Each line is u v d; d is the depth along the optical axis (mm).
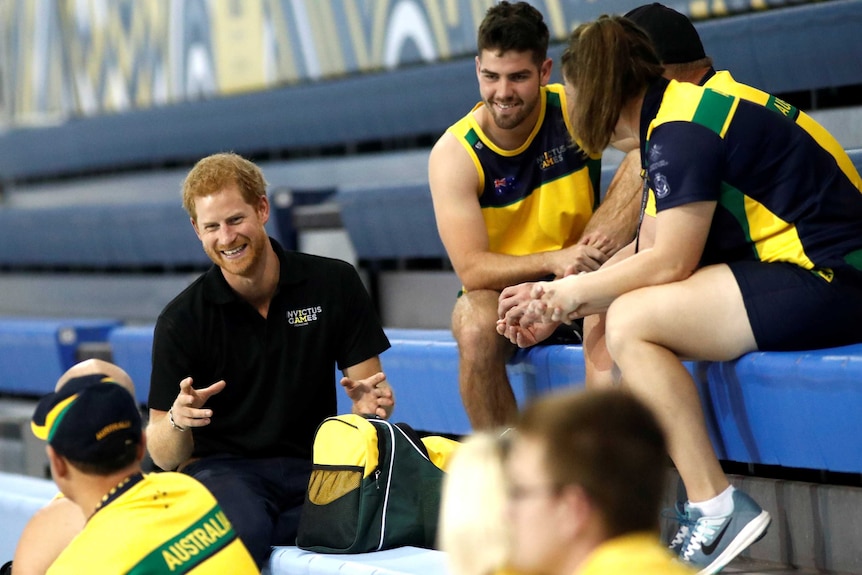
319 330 9844
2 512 11570
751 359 8555
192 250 19109
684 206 8273
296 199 17203
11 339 17484
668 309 8258
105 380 7395
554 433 3982
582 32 8609
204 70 21797
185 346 9664
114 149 23891
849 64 12562
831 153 8773
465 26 16906
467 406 10266
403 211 15328
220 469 9523
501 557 4070
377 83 18125
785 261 8430
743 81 13531
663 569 3924
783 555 9617
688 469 8203
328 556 8805
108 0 23922
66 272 22891
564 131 10602
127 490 7312
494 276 10219
